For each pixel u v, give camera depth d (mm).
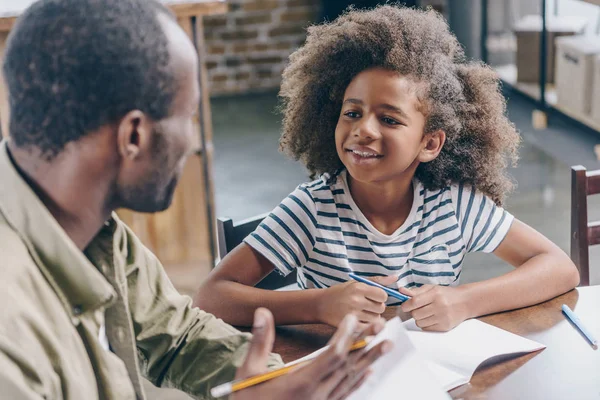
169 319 1084
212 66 5508
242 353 1062
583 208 1539
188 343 1087
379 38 1260
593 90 4102
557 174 3771
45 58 731
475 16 4973
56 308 789
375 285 1221
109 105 745
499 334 1177
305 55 1415
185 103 796
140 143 774
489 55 5066
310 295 1242
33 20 740
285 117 1485
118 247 998
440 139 1324
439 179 1383
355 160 1265
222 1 2334
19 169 784
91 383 844
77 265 801
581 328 1194
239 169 4152
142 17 750
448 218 1393
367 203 1363
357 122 1262
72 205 793
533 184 3674
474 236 1410
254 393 801
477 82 1389
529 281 1285
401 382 973
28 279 763
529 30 4621
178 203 2625
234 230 1470
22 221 774
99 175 778
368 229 1359
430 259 1389
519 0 4879
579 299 1297
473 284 1263
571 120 4293
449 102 1314
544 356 1131
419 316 1193
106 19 736
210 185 2605
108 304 849
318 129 1405
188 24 2377
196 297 1313
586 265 1563
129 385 907
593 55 4070
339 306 1203
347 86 1310
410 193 1382
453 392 1050
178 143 804
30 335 741
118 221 1004
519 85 4730
